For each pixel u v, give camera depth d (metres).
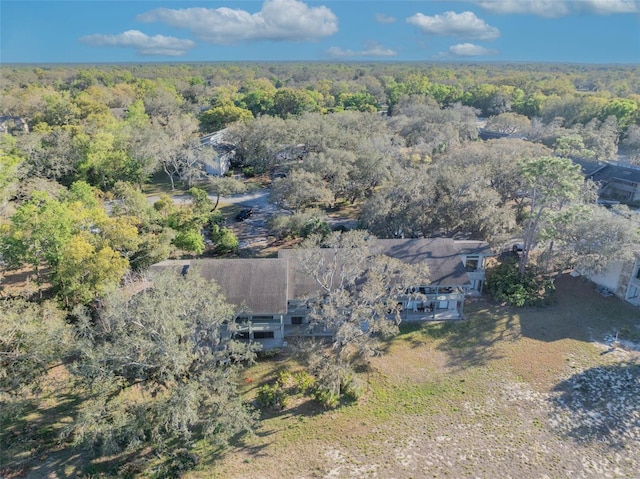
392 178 51.19
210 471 23.58
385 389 29.70
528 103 112.44
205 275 34.50
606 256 36.28
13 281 40.03
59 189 49.66
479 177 45.47
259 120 73.56
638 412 27.62
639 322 36.78
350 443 25.41
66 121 85.31
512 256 46.19
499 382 30.28
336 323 29.08
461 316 37.47
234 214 59.12
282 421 27.08
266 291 33.44
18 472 23.05
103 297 31.48
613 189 66.75
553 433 26.09
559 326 36.31
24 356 24.67
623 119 89.69
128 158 63.78
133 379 24.62
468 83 185.25
